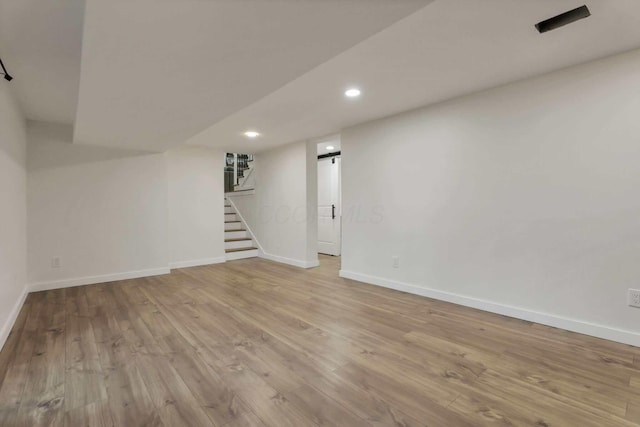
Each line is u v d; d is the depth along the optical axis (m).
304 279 4.29
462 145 3.09
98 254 4.11
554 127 2.54
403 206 3.63
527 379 1.83
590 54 2.24
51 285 3.78
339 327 2.61
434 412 1.54
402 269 3.68
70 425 1.45
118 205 4.25
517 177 2.74
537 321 2.66
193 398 1.65
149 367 1.97
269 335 2.45
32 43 2.06
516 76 2.60
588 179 2.40
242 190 6.71
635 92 2.19
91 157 4.05
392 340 2.36
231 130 4.24
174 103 2.42
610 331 2.32
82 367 1.97
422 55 2.20
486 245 2.96
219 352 2.16
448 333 2.48
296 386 1.76
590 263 2.40
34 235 3.69
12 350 2.20
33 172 3.68
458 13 1.71
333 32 1.47
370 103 3.21
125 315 2.89
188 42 1.54
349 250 4.30
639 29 1.90
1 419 1.49
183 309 3.06
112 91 2.16
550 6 1.66
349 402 1.62
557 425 1.45
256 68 1.84
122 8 1.25
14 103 2.95
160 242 4.58
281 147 5.47
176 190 5.04
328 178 6.44
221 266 5.21
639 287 2.21
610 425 1.45
